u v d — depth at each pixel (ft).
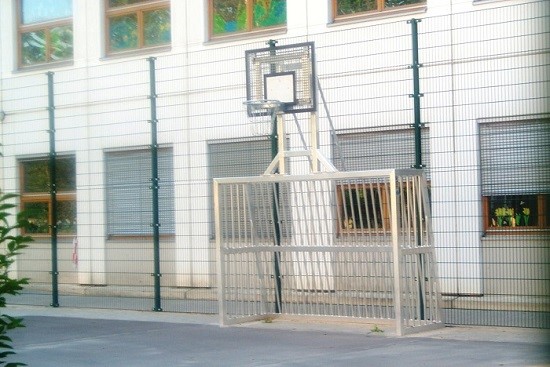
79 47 59.31
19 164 56.08
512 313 35.27
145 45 57.77
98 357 30.91
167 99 50.19
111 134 52.37
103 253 51.39
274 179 36.65
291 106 37.55
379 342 31.91
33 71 60.70
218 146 46.85
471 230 36.63
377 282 35.12
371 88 41.98
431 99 39.52
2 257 15.61
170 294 47.24
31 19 62.23
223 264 37.58
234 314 37.99
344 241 35.96
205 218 46.78
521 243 35.63
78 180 53.42
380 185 34.86
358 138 41.81
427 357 28.48
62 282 53.36
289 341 32.94
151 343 33.76
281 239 37.76
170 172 48.70
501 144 37.11
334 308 36.58
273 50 38.14
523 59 36.68
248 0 53.52
